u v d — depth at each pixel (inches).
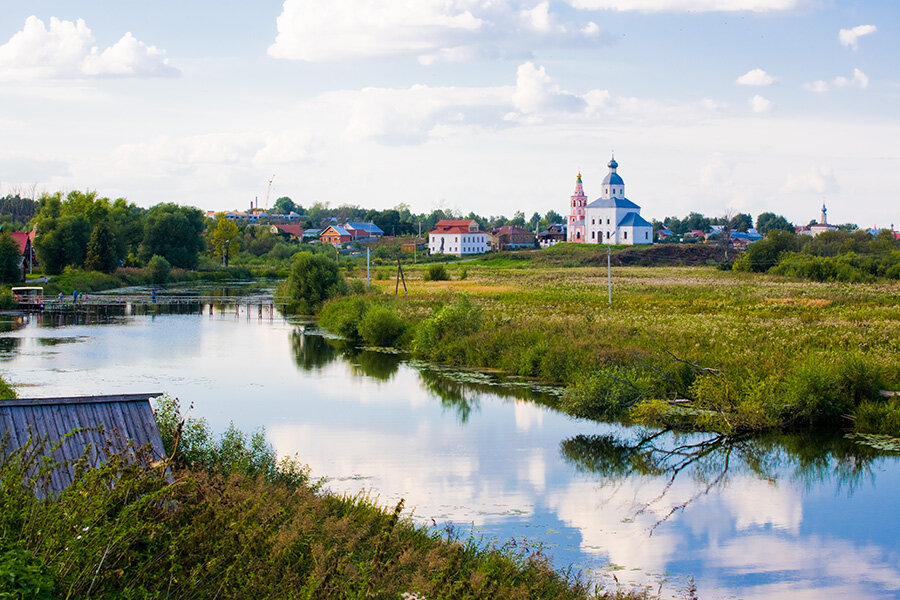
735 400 1390.3
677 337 1902.1
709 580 805.2
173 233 5723.4
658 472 1157.7
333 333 2672.2
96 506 536.7
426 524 909.8
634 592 750.5
